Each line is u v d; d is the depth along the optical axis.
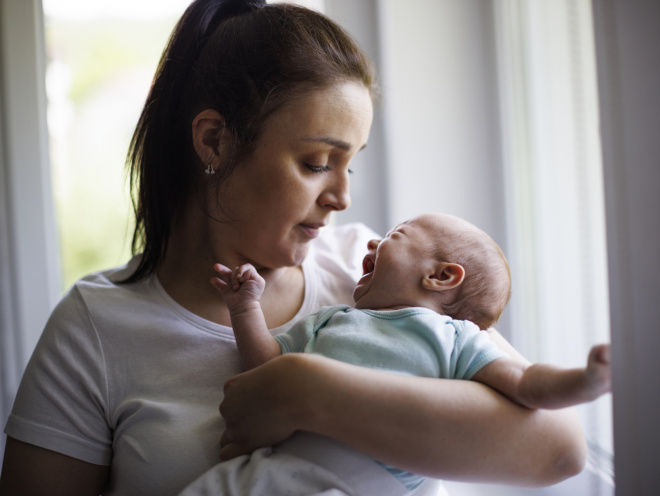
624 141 0.68
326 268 1.06
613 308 0.68
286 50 0.85
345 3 1.44
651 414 0.68
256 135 0.85
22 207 1.50
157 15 1.60
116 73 1.61
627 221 0.68
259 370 0.76
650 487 0.68
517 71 1.35
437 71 1.41
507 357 0.79
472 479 0.73
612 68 0.68
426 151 1.42
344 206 0.91
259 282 0.87
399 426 0.71
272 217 0.88
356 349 0.83
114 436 0.88
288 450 0.78
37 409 0.86
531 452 0.73
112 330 0.89
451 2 1.40
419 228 0.96
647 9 0.68
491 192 1.42
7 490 0.86
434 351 0.82
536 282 1.34
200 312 0.93
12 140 1.48
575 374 0.67
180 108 0.96
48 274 1.53
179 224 0.97
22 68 1.47
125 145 1.62
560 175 1.26
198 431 0.84
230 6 0.99
